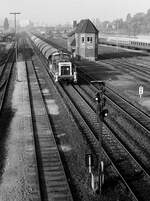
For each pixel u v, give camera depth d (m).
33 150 18.30
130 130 21.20
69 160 16.81
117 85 35.69
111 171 15.50
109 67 50.22
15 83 39.19
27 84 37.78
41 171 15.75
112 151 17.92
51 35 167.00
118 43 95.31
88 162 15.57
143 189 13.95
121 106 27.00
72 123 22.62
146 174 15.08
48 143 19.28
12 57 72.25
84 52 58.34
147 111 25.30
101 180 13.84
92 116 24.20
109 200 13.12
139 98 29.61
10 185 14.55
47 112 25.62
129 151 17.94
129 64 53.47
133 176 15.07
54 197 13.45
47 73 45.22
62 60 36.25
